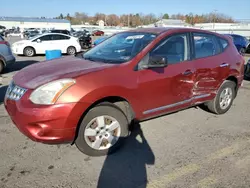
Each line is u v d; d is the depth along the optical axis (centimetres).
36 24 7700
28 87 278
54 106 261
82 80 275
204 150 330
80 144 295
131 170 284
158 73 333
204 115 459
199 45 397
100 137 305
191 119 438
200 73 386
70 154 313
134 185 258
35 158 303
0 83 698
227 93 460
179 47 368
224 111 466
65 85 266
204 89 404
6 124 402
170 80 346
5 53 835
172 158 309
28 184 256
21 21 7550
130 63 315
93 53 388
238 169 287
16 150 321
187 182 263
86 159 303
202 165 294
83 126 289
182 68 361
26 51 1403
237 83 472
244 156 316
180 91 365
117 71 302
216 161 303
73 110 266
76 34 3184
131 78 309
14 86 300
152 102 337
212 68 403
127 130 324
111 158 307
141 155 315
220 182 263
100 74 289
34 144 337
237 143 351
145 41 348
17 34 4594
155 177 271
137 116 330
